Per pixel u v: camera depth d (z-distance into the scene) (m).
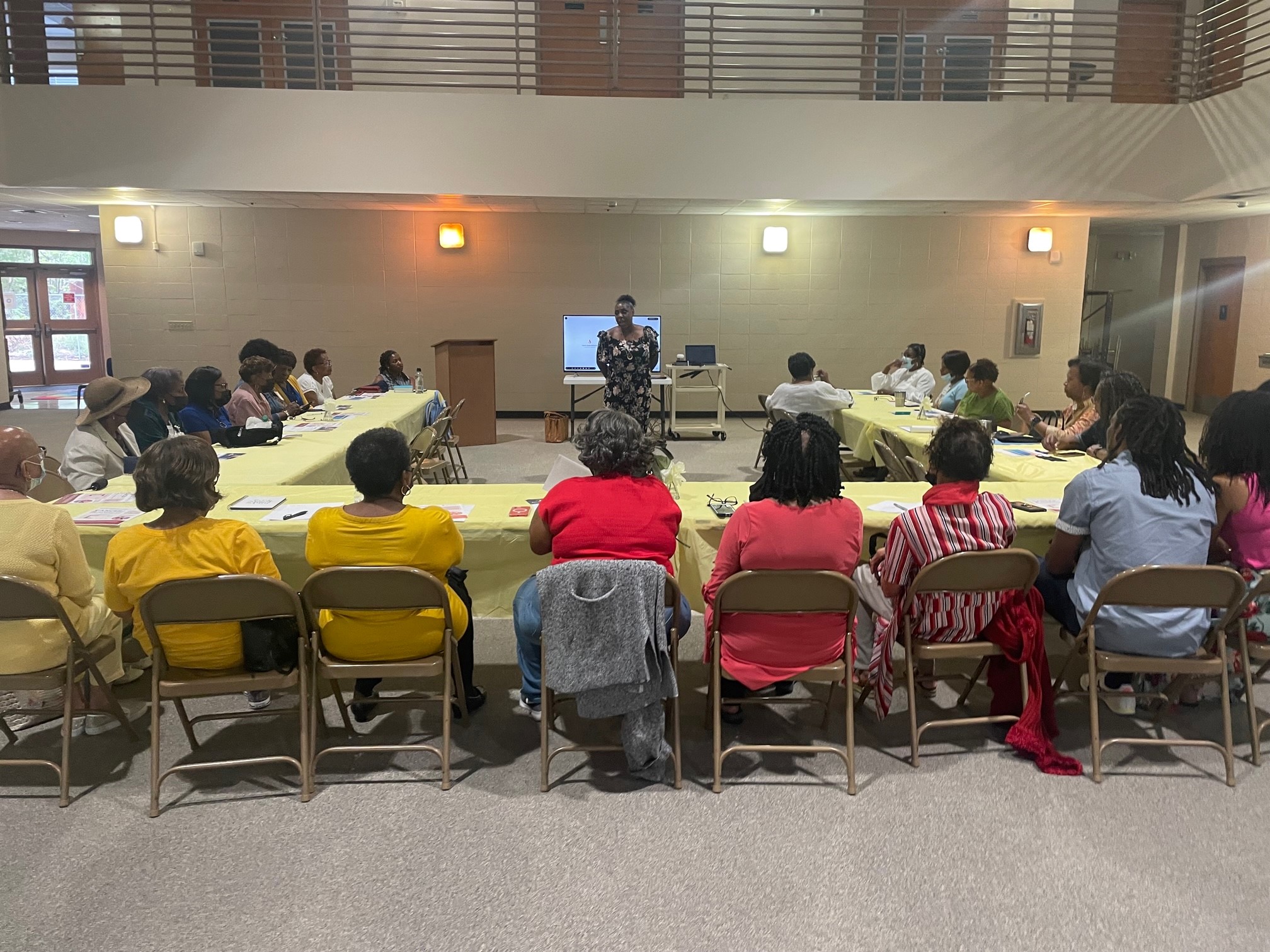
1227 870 2.06
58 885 2.02
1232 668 2.87
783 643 2.42
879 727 2.79
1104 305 12.20
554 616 2.29
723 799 2.38
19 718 2.81
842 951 1.81
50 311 14.17
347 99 6.74
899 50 7.14
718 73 9.37
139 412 4.59
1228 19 8.52
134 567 2.33
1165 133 7.21
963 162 7.12
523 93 9.23
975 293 10.56
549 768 2.55
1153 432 2.51
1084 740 2.70
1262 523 2.63
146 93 6.62
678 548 3.20
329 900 1.97
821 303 10.50
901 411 6.35
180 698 2.35
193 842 2.19
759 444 8.95
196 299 9.91
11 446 2.38
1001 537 2.48
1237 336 10.04
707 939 1.84
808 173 7.07
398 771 2.53
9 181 6.64
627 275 10.30
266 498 3.33
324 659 2.44
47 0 8.61
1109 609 2.49
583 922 1.90
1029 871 2.06
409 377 10.29
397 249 10.05
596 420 2.50
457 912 1.93
